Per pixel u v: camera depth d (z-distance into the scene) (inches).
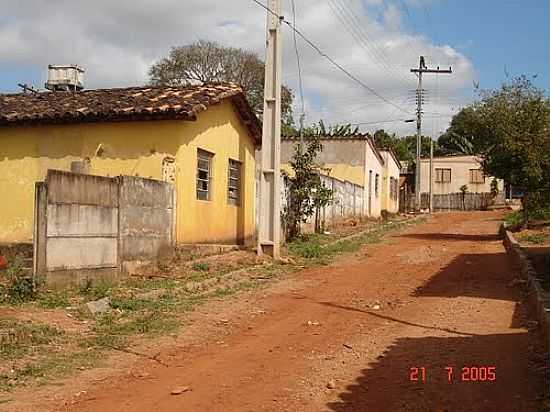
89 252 480.7
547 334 336.8
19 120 659.4
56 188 444.5
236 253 695.7
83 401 256.5
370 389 271.4
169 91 697.0
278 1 706.8
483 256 756.0
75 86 871.1
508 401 254.8
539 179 928.9
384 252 813.9
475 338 358.0
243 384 279.4
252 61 1899.6
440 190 2322.8
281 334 377.7
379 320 414.0
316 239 911.0
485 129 955.3
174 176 633.6
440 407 248.1
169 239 600.1
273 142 705.6
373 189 1541.6
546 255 669.3
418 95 1996.8
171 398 260.4
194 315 420.8
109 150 650.2
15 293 416.2
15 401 255.1
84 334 360.5
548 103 928.9
